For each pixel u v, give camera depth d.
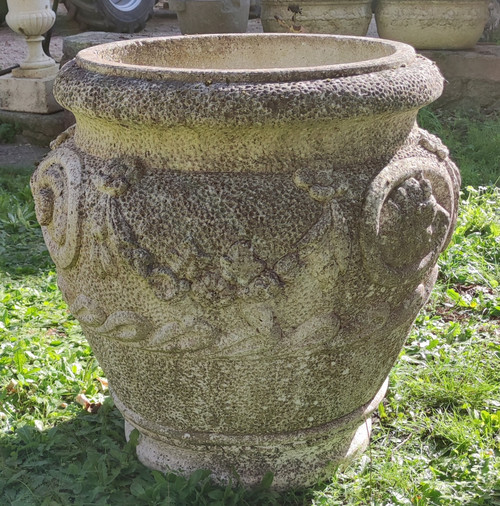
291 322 2.24
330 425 2.54
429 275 2.55
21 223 5.18
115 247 2.19
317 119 2.08
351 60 2.92
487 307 3.91
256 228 2.12
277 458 2.59
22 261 4.65
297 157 2.18
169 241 2.15
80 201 2.28
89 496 2.58
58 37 11.42
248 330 2.22
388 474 2.65
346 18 7.34
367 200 2.19
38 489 2.63
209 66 3.09
